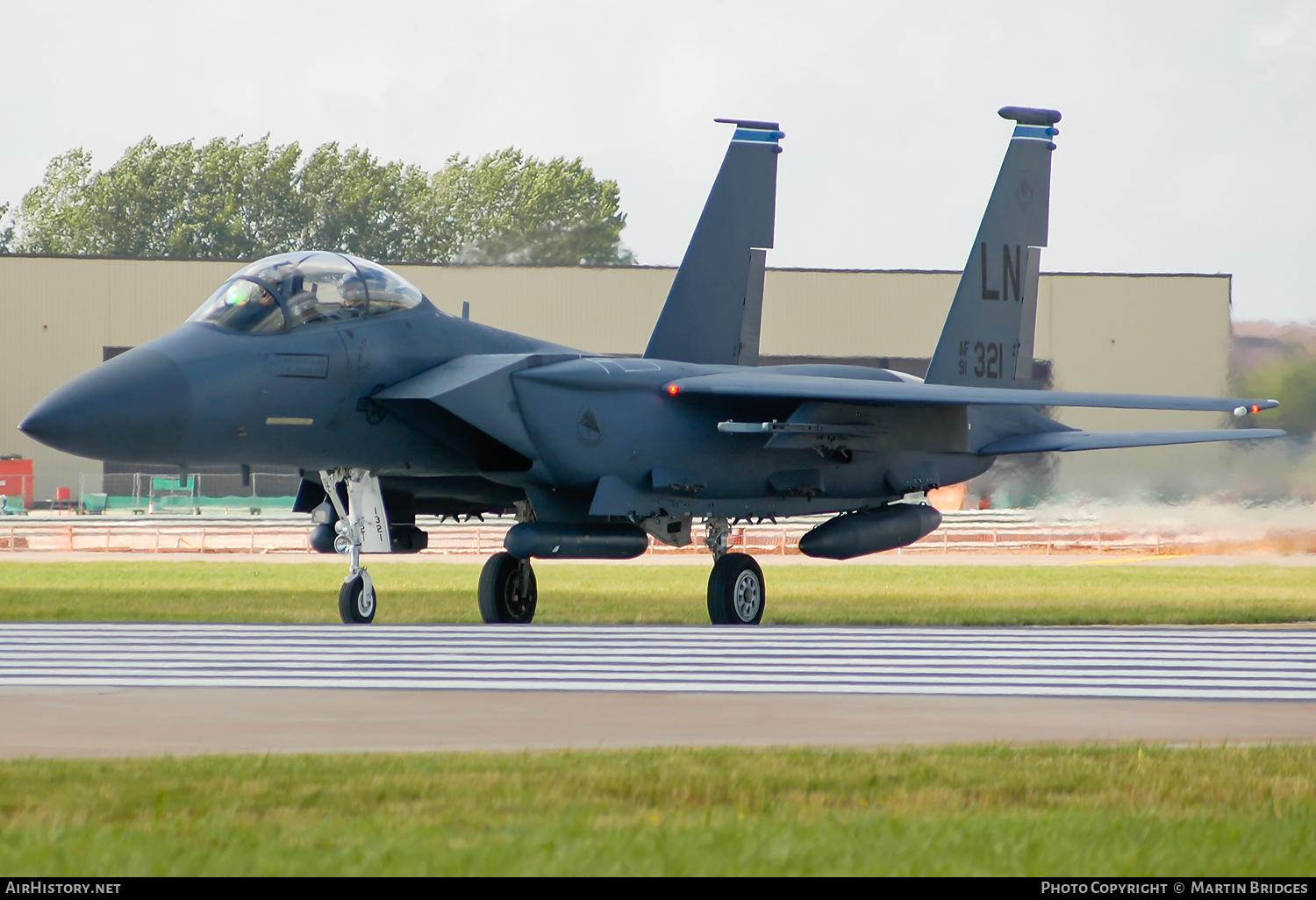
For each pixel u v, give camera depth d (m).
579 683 39.56
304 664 43.47
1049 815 22.56
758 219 76.06
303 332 56.84
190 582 93.12
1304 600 78.81
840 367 70.94
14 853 19.59
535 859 19.41
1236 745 29.69
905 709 35.22
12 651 46.84
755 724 32.69
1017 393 63.94
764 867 19.14
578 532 61.41
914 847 20.25
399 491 66.00
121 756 27.89
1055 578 104.12
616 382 61.88
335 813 22.41
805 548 68.25
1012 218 75.94
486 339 63.16
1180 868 19.42
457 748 29.23
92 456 53.03
